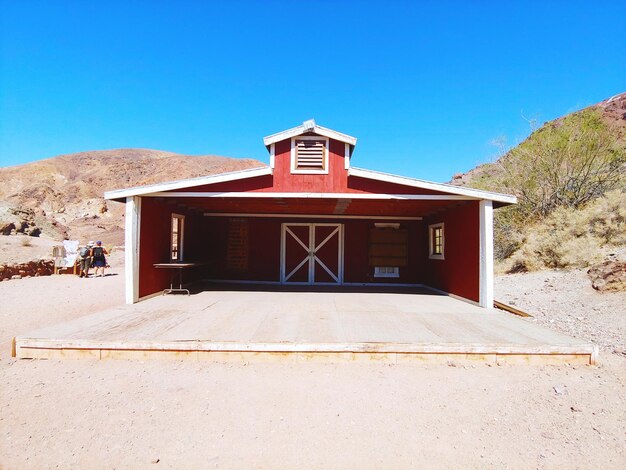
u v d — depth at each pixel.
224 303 8.28
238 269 12.02
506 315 7.16
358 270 11.92
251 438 3.33
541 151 14.43
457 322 6.55
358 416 3.72
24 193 59.88
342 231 12.01
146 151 106.12
